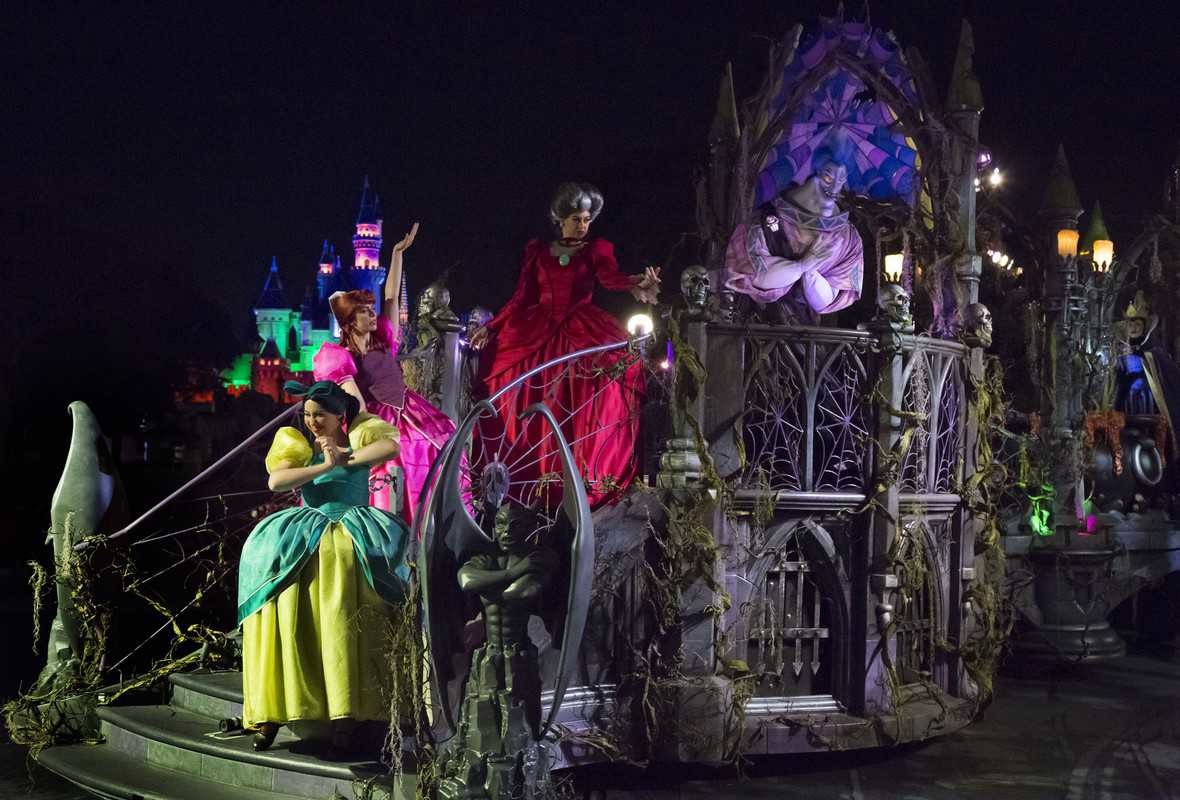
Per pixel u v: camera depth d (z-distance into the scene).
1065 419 11.36
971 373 8.34
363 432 6.31
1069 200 11.59
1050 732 8.24
